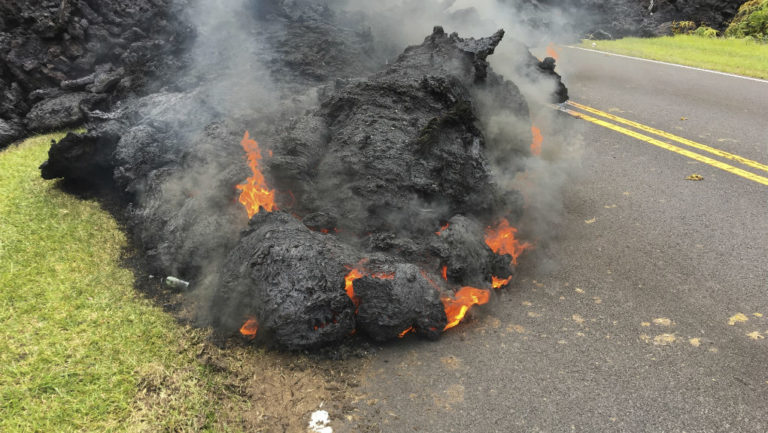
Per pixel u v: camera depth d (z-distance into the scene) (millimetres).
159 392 2871
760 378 2883
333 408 2793
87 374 2980
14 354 3127
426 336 3279
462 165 4066
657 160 5934
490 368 3039
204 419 2695
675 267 3959
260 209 3744
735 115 7312
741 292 3623
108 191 5477
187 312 3580
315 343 3117
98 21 7902
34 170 5832
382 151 4004
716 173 5500
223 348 3232
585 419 2668
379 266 3311
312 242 3314
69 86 7344
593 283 3840
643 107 7945
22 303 3580
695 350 3115
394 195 3838
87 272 4008
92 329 3355
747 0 15914
